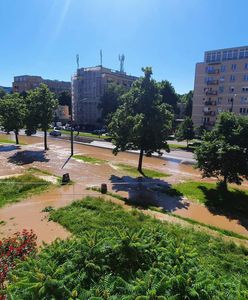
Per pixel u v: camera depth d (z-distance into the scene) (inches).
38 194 816.9
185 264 252.1
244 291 210.4
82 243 277.1
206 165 854.5
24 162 1278.3
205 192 879.1
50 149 1653.5
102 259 256.5
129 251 265.7
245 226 643.5
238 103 2268.7
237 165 797.9
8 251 350.3
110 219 613.6
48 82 4744.1
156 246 283.7
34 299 205.0
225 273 398.3
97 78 3314.5
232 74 2278.5
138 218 629.6
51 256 260.1
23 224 599.2
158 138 1018.1
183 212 715.4
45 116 1569.9
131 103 1077.1
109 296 211.6
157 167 1253.1
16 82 4564.5
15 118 1727.4
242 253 486.6
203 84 2468.0
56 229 574.6
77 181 972.6
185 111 3449.8
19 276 240.5
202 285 220.2
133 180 1012.5
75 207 697.0
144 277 227.5
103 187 850.8
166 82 2842.0
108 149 1696.6
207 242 520.1
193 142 2078.0
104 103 2866.6
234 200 815.7
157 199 811.4
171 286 217.2
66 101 3663.9
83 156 1444.4
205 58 2432.3
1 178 973.2
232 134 818.8
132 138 1040.2
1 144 1802.4
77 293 213.5
